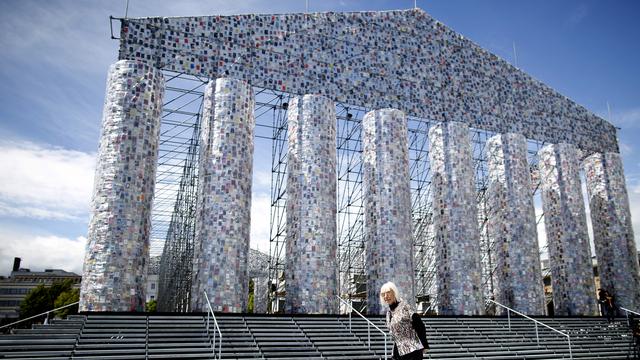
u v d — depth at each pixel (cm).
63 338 1404
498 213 2833
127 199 1945
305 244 2206
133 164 1989
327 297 2177
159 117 2130
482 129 2917
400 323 712
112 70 2075
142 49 2175
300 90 2467
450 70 2911
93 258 1869
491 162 2941
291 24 2533
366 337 1758
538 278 2666
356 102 2592
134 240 1934
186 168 3453
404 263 2339
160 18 2242
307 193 2264
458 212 2588
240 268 2066
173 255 3972
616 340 2147
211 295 1983
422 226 3422
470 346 1830
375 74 2680
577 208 2953
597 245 3219
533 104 3155
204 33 2317
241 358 1452
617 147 3412
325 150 2345
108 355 1339
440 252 2614
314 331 1750
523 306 2605
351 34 2677
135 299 1898
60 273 10069
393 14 2833
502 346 1875
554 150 3080
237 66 2350
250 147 2227
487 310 3503
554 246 2964
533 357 1789
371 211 2452
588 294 2814
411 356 695
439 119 2789
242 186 2142
